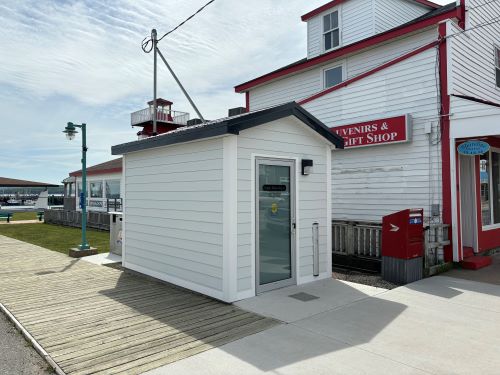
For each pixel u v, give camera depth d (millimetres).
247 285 6031
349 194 10430
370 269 8000
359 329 4676
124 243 8719
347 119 10445
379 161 9766
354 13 13078
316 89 12906
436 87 8633
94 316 5266
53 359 3930
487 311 5340
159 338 4449
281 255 6629
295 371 3604
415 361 3805
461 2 9062
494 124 7691
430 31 9781
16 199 53688
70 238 14617
